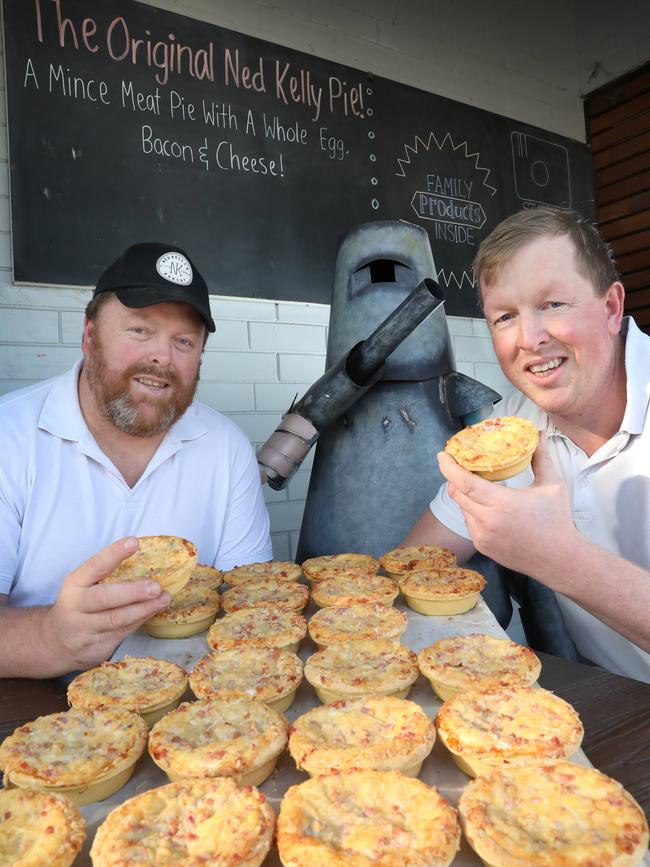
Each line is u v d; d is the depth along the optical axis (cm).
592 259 138
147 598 107
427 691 108
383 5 360
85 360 165
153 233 283
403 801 72
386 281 231
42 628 112
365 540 205
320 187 332
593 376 144
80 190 266
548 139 430
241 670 107
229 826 68
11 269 255
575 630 167
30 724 90
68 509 158
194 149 294
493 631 127
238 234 306
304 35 332
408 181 363
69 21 264
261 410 319
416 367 212
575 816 68
